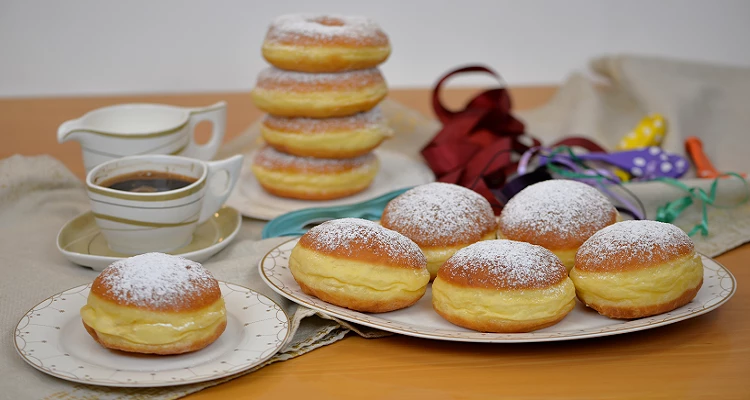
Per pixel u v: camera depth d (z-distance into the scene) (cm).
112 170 93
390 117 129
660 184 103
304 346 80
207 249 90
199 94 155
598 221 87
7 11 180
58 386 75
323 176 104
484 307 79
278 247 90
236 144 122
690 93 128
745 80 133
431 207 88
